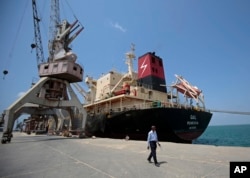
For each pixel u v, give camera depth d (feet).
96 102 103.71
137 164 25.07
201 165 23.50
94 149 41.73
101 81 115.24
